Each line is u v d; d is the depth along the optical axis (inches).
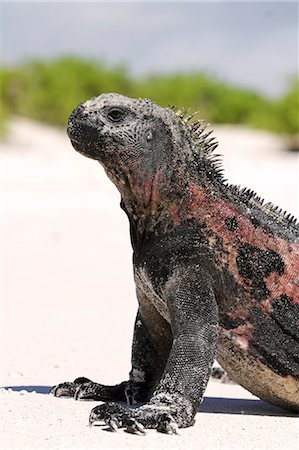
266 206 43.9
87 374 51.0
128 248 98.3
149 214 42.6
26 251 95.7
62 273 82.9
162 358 45.2
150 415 40.3
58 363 53.1
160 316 44.2
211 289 41.9
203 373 41.0
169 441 39.4
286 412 44.5
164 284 42.1
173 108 43.2
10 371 51.4
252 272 42.7
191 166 42.6
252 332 42.7
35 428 40.9
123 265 87.6
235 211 42.9
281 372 42.8
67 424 41.3
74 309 66.4
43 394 46.4
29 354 55.0
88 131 41.8
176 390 40.8
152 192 42.3
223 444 39.4
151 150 42.1
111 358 54.4
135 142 41.9
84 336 59.2
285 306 42.9
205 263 42.1
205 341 41.3
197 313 41.5
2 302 69.1
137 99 42.5
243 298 42.6
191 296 41.7
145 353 45.3
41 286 76.2
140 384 45.4
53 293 73.0
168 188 42.3
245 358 42.8
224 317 42.6
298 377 42.9
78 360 53.8
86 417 42.3
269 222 43.3
